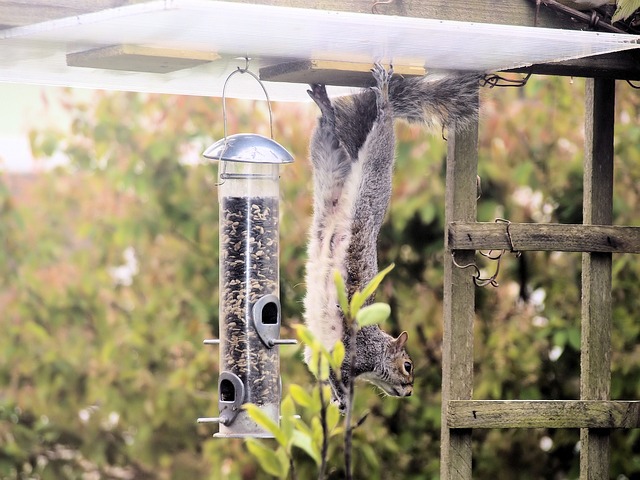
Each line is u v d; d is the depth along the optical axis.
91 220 9.79
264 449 3.25
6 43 5.24
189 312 9.52
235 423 6.03
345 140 6.14
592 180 6.64
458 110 6.35
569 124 9.23
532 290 9.44
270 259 6.14
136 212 9.56
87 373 9.86
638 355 9.07
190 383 9.46
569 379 9.34
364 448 8.95
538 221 9.29
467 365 6.39
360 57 5.52
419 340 9.38
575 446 9.48
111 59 5.31
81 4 5.32
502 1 6.05
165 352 9.66
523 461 9.48
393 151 5.84
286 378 9.08
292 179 9.19
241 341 6.06
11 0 5.15
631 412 6.57
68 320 9.90
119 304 9.92
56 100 10.22
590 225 6.57
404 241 9.37
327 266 5.98
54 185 9.92
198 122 9.44
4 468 9.91
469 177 6.41
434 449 9.39
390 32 4.92
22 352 9.84
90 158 9.75
